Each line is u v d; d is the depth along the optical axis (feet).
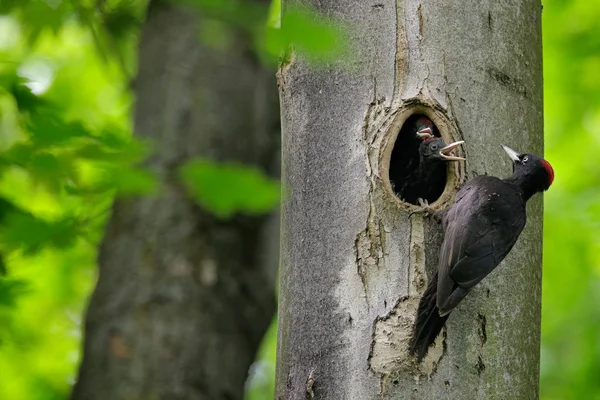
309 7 31.19
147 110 50.34
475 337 28.71
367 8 30.63
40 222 37.01
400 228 29.30
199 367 45.75
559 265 58.75
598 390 56.95
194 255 47.11
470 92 30.35
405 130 34.55
